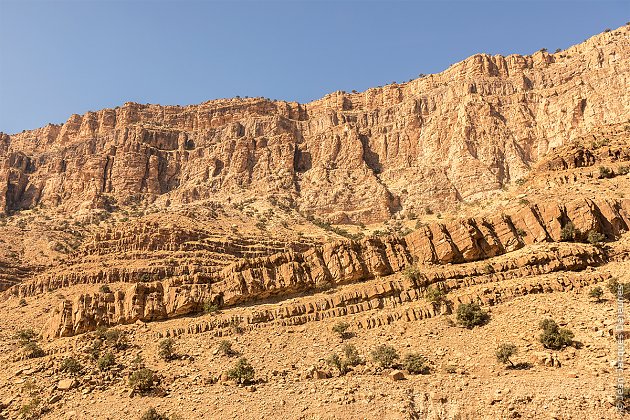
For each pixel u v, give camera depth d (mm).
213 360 67812
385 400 52562
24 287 139375
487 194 192750
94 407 59312
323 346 68375
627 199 87875
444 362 61062
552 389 50312
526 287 71875
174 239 150125
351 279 82625
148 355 71125
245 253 152500
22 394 63500
